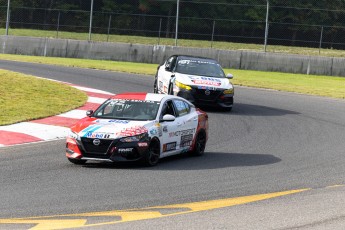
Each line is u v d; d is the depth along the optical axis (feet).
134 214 102.53
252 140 198.70
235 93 325.42
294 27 589.32
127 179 133.08
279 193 123.85
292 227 95.86
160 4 619.67
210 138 199.21
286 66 446.60
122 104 159.02
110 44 465.88
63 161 152.05
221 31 591.78
